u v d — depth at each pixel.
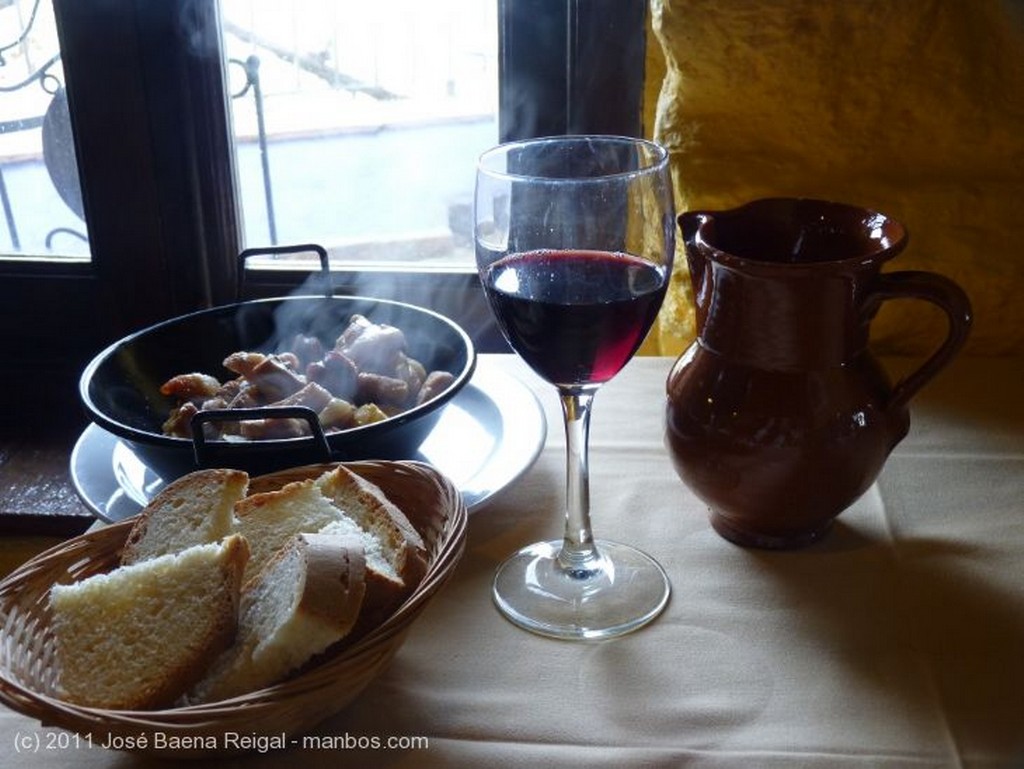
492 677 0.59
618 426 0.87
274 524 0.63
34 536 1.23
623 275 0.61
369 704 0.57
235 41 1.27
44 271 1.33
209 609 0.54
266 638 0.53
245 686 0.53
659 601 0.65
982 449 0.80
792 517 0.67
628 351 0.62
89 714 0.48
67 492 1.25
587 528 0.68
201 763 0.54
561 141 0.70
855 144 1.02
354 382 0.85
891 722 0.55
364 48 1.29
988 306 0.99
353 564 0.54
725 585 0.67
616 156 0.69
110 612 0.56
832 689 0.57
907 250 0.99
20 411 1.40
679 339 1.08
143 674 0.52
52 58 1.26
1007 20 0.97
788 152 1.04
